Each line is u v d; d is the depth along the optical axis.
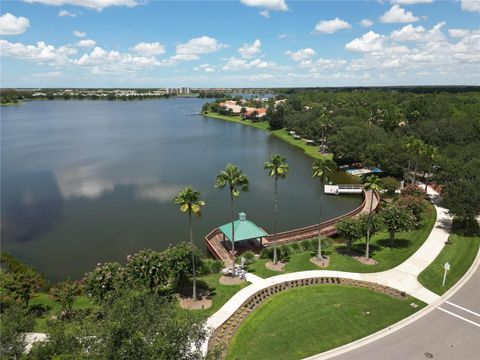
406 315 39.97
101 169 122.00
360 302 42.94
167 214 81.19
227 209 84.75
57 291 42.78
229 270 52.34
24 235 70.62
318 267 52.25
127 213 81.88
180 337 23.89
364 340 36.00
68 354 22.70
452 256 53.69
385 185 87.56
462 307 41.38
